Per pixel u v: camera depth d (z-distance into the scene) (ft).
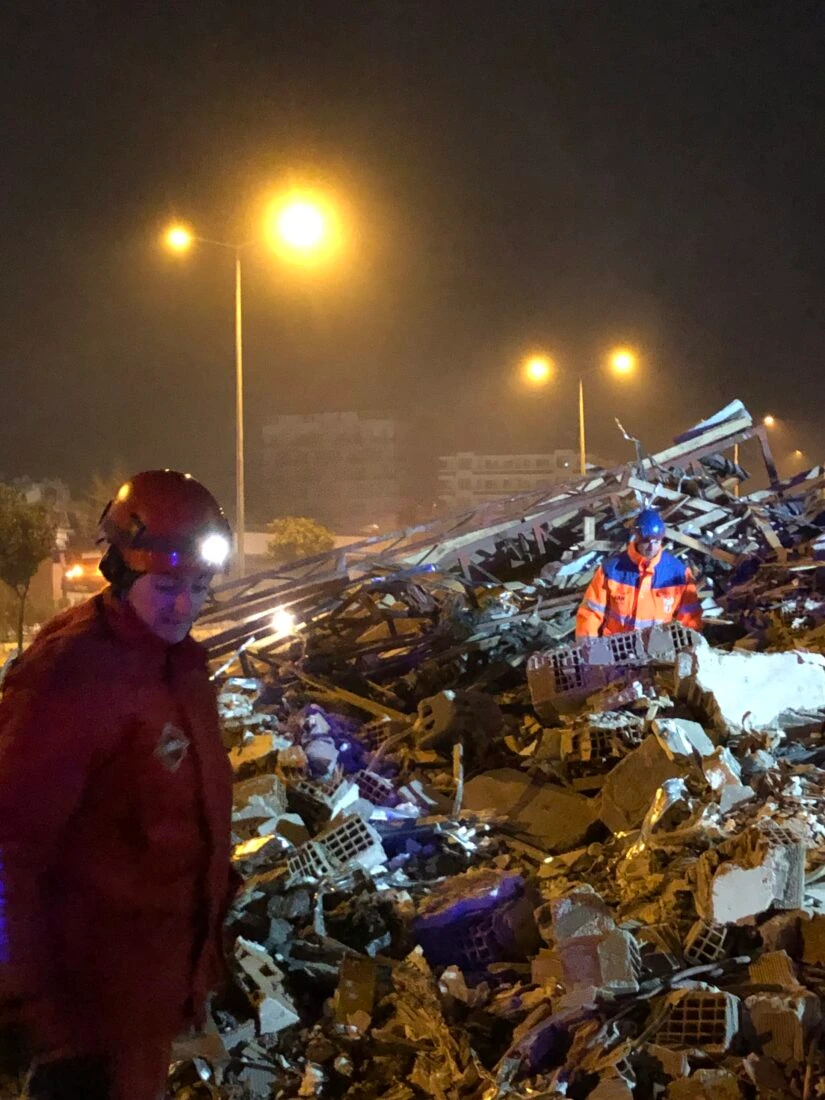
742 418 35.63
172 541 6.74
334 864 13.96
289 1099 9.94
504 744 19.57
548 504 32.04
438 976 11.98
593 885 13.98
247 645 26.84
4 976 6.11
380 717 23.13
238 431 73.72
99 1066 6.66
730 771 15.25
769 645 25.17
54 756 6.28
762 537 31.83
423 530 32.86
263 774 17.72
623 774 15.87
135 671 6.67
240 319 72.59
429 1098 9.88
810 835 13.64
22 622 83.56
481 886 13.10
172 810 6.75
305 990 11.88
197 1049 9.88
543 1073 10.00
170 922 6.86
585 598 22.04
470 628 26.03
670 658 18.94
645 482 31.86
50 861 6.36
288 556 123.34
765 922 11.73
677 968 11.44
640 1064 9.86
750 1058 9.76
